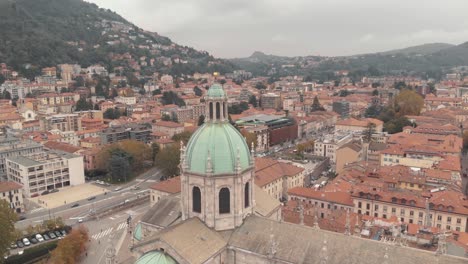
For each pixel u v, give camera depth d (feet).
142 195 606.55
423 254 202.59
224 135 246.27
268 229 240.53
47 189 629.92
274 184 552.82
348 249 214.90
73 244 396.37
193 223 240.53
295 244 227.20
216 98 247.09
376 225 371.15
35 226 471.21
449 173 526.98
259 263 230.48
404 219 435.94
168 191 506.89
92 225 498.69
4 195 519.60
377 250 209.97
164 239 215.72
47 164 626.23
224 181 241.96
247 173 252.21
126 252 411.34
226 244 238.68
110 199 594.65
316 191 489.67
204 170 241.14
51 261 382.63
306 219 394.93
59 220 475.31
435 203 423.23
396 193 455.63
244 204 254.27
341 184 514.68
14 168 624.18
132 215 528.63
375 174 541.34
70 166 653.71
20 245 435.12
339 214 417.90
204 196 242.78
